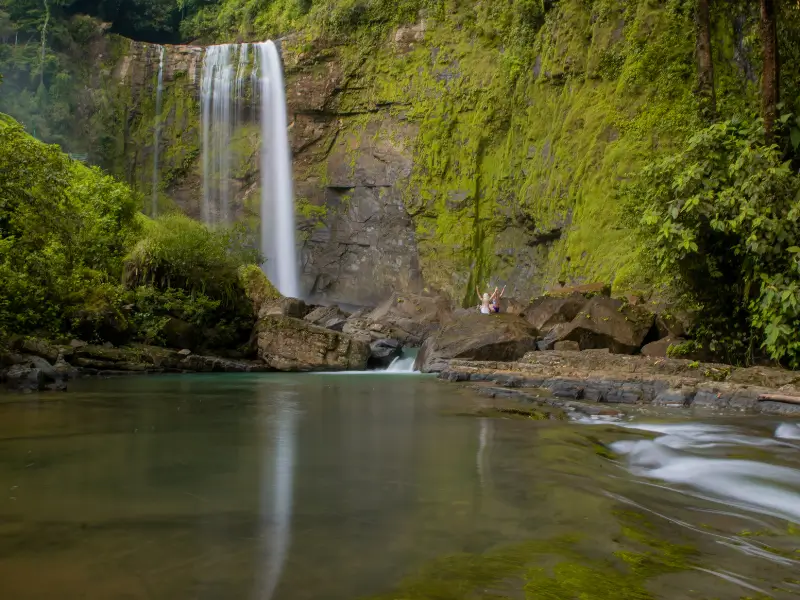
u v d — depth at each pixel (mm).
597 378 12344
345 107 36625
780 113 13680
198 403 10000
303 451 5895
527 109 31219
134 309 19750
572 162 27453
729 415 9250
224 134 38094
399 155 34625
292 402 10344
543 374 13711
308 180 37062
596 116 26812
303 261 36469
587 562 3121
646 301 19516
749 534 3744
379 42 35750
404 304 28906
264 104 37594
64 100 36750
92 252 21000
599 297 18031
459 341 18641
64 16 39375
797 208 11555
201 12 43344
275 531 3467
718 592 2822
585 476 5027
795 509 4375
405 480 4754
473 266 31859
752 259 12523
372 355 22172
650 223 13516
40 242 14773
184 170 38281
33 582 2705
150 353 17781
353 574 2865
